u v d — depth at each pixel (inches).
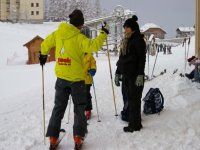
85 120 178.4
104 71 541.0
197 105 251.0
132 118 201.2
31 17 3403.1
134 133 197.3
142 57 192.1
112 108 260.4
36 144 184.9
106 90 335.9
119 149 175.6
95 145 181.6
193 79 336.5
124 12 1127.0
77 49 173.0
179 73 382.9
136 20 198.1
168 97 275.4
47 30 3058.6
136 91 197.9
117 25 1147.9
